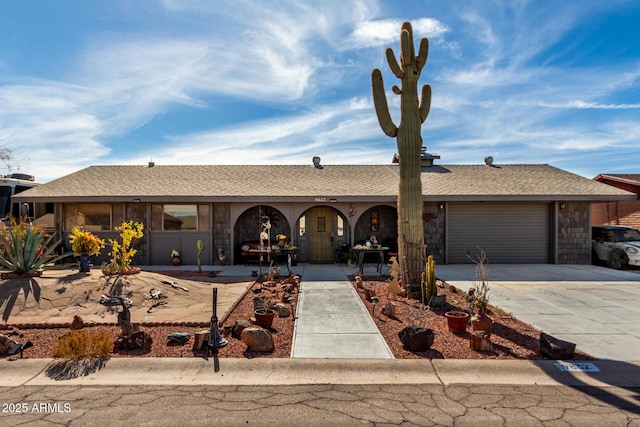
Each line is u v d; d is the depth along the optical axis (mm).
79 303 6926
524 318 6832
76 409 3648
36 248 7816
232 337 5598
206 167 16734
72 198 12836
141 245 13438
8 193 14547
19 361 4637
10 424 3373
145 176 15258
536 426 3391
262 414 3576
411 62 8602
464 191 13609
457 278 10938
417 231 8555
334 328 6125
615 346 5359
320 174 15898
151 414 3564
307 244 14273
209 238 13469
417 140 8617
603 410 3670
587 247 13938
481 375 4445
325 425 3402
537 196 13289
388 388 4133
